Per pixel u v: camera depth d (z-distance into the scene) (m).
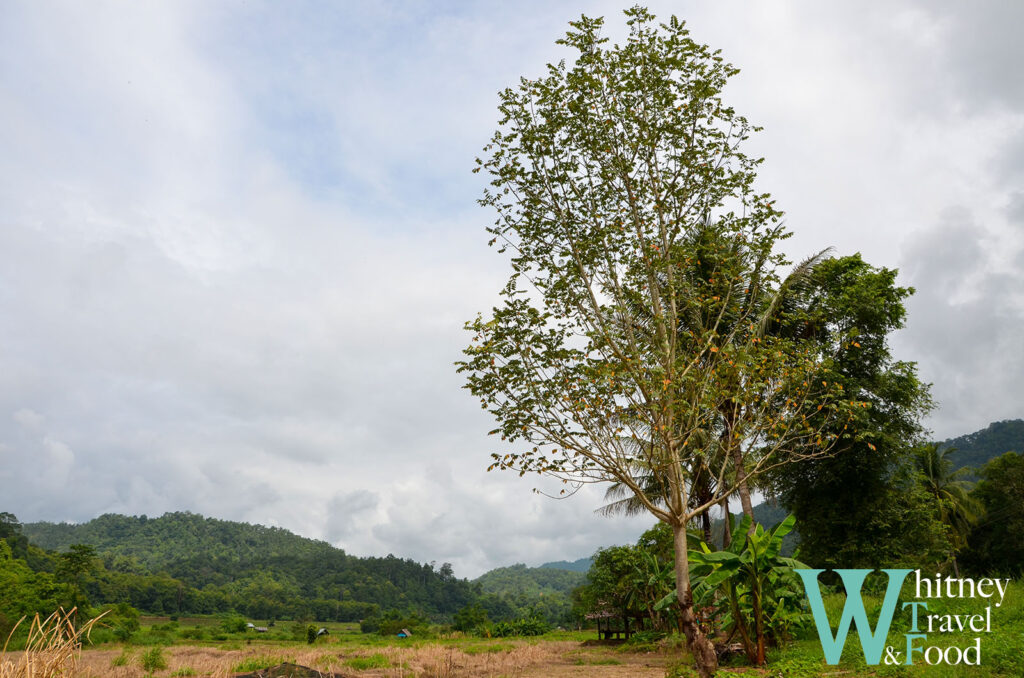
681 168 12.35
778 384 12.17
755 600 12.30
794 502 24.58
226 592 137.75
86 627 5.68
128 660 18.92
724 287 13.33
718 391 11.58
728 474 19.66
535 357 11.65
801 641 13.72
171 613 111.44
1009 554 36.88
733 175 12.22
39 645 5.34
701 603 14.68
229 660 20.42
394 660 19.53
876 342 22.11
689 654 15.55
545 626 50.38
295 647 31.56
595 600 30.62
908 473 23.14
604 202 12.63
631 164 12.54
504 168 12.50
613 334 11.92
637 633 26.14
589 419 11.59
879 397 22.08
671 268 12.53
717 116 12.42
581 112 12.17
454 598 178.12
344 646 32.00
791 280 20.34
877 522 21.81
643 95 12.54
